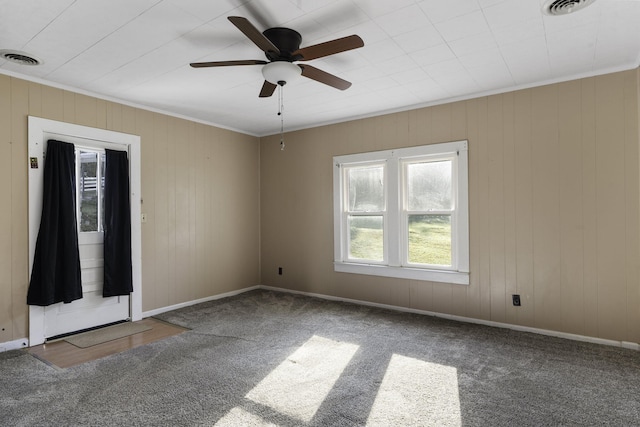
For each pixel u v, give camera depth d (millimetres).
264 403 2230
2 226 3051
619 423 2016
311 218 4965
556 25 2377
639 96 2977
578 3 2076
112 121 3781
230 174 5078
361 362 2816
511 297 3557
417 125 4082
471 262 3764
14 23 2289
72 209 3426
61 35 2455
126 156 3889
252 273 5410
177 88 3512
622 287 3078
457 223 3859
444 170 3994
